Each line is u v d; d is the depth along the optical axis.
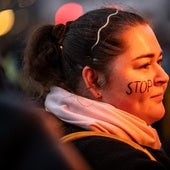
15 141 0.83
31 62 1.90
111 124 1.73
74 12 4.48
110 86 1.77
